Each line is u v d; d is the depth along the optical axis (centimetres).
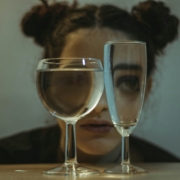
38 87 70
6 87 102
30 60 102
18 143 102
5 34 102
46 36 102
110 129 102
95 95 69
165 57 104
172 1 104
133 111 73
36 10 102
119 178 67
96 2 102
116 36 102
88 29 102
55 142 102
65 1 102
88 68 71
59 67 71
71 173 72
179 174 74
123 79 72
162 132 104
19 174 75
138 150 104
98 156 102
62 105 69
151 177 69
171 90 104
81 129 102
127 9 103
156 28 104
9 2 101
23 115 102
